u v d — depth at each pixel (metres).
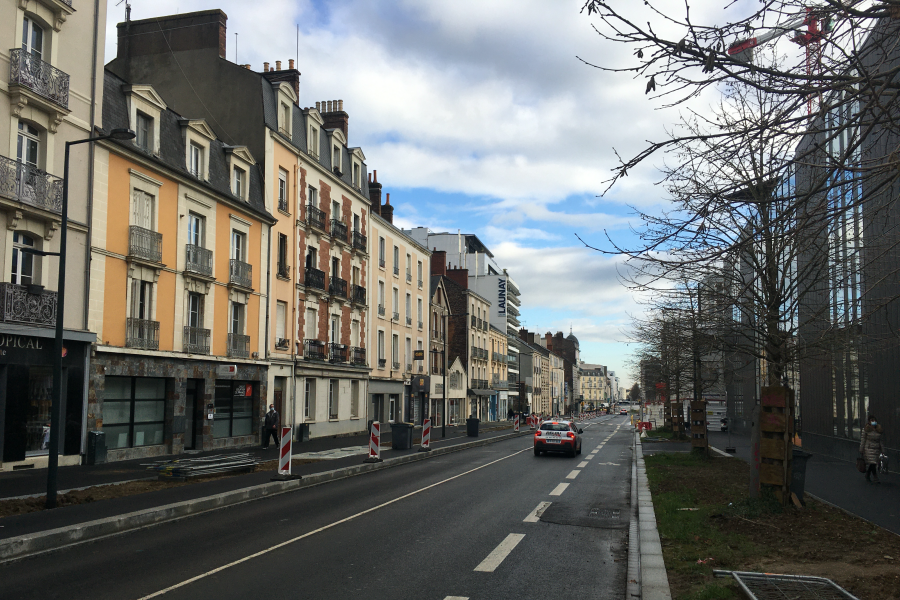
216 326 25.78
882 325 16.59
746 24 4.51
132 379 21.61
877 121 4.57
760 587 6.40
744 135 5.18
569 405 158.12
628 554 8.63
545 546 9.09
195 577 7.29
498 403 82.00
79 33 19.48
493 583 7.16
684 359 22.66
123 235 20.95
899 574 6.86
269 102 30.50
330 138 36.91
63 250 11.95
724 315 14.02
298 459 21.84
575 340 192.50
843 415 23.44
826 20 4.57
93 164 19.70
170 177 23.08
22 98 17.20
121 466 18.61
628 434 47.66
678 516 10.59
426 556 8.41
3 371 16.75
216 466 16.42
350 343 38.47
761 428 11.13
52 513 10.66
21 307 17.08
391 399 45.81
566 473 19.14
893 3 4.18
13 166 16.97
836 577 6.80
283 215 31.19
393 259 46.16
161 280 22.66
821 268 11.15
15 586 6.90
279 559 8.16
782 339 12.05
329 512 11.84
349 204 38.56
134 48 31.91
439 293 57.47
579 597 6.68
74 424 18.80
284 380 31.11
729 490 13.92
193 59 31.06
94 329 19.58
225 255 26.45
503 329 85.75
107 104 20.69
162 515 10.99
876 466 15.97
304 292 32.91
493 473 19.06
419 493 14.51
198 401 24.77
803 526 9.69
